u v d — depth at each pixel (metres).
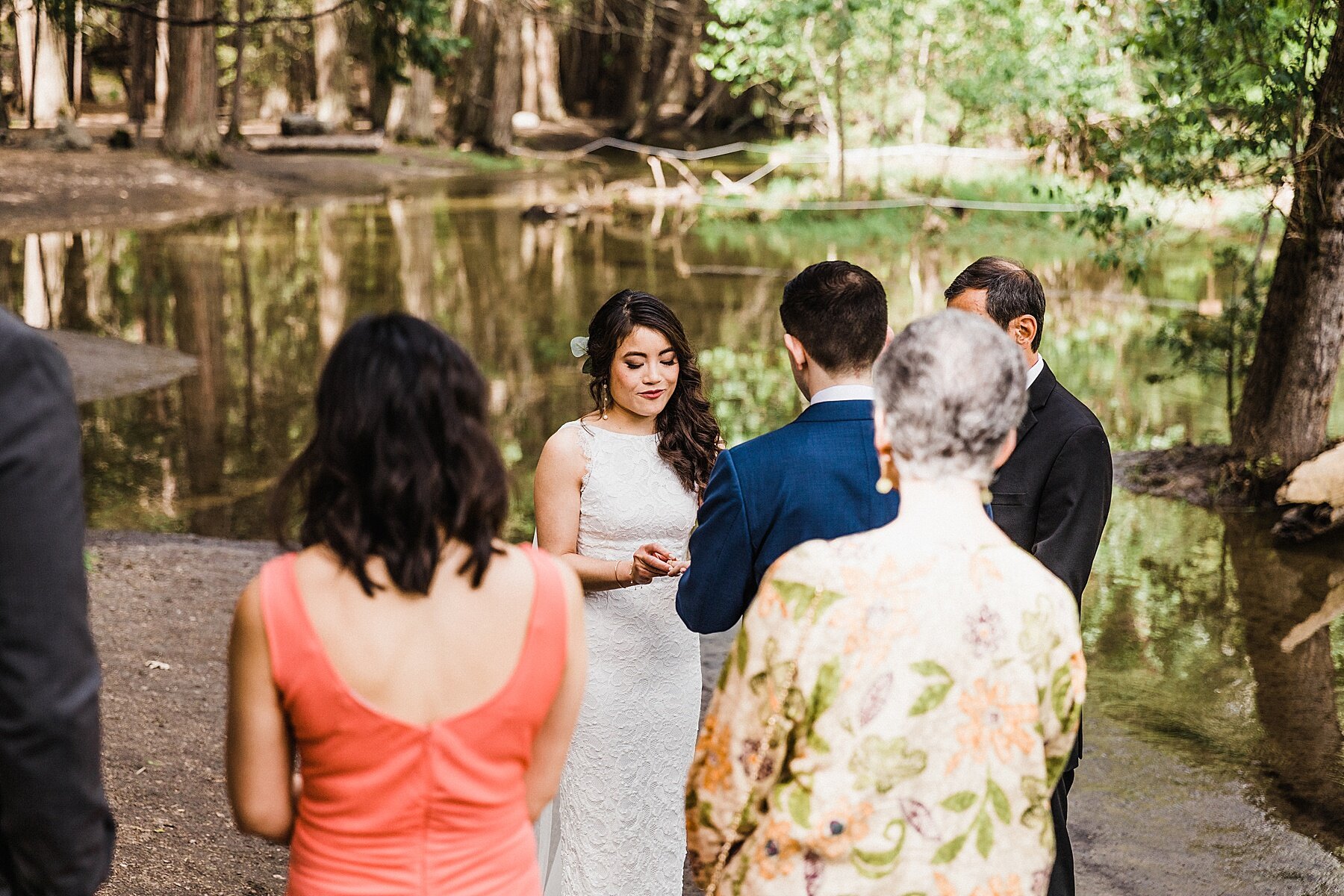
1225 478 8.68
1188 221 21.64
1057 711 1.80
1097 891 3.88
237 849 3.92
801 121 44.31
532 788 1.92
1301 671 5.78
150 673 5.32
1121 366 12.91
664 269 20.14
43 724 1.56
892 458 1.88
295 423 11.18
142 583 6.59
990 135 32.31
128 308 16.06
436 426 1.72
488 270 19.77
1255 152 8.21
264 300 16.88
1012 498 3.05
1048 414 3.08
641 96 53.72
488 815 1.79
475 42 41.03
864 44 27.41
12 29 37.50
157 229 23.22
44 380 1.60
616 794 3.28
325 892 1.74
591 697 3.25
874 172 31.14
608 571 3.18
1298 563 7.32
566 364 13.35
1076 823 4.35
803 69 29.48
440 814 1.75
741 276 19.55
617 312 3.23
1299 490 7.68
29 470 1.56
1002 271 3.13
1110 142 8.89
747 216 26.58
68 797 1.59
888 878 1.71
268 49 46.41
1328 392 8.30
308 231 23.59
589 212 26.91
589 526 3.29
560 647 1.84
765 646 1.78
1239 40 7.80
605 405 3.38
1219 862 4.08
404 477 1.69
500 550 1.81
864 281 2.43
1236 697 5.50
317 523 1.74
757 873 1.77
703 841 1.83
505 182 34.06
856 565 1.76
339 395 1.72
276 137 38.41
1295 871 4.03
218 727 4.86
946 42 26.16
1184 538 7.80
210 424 11.06
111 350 13.49
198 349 13.96
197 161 30.31
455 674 1.76
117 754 4.50
